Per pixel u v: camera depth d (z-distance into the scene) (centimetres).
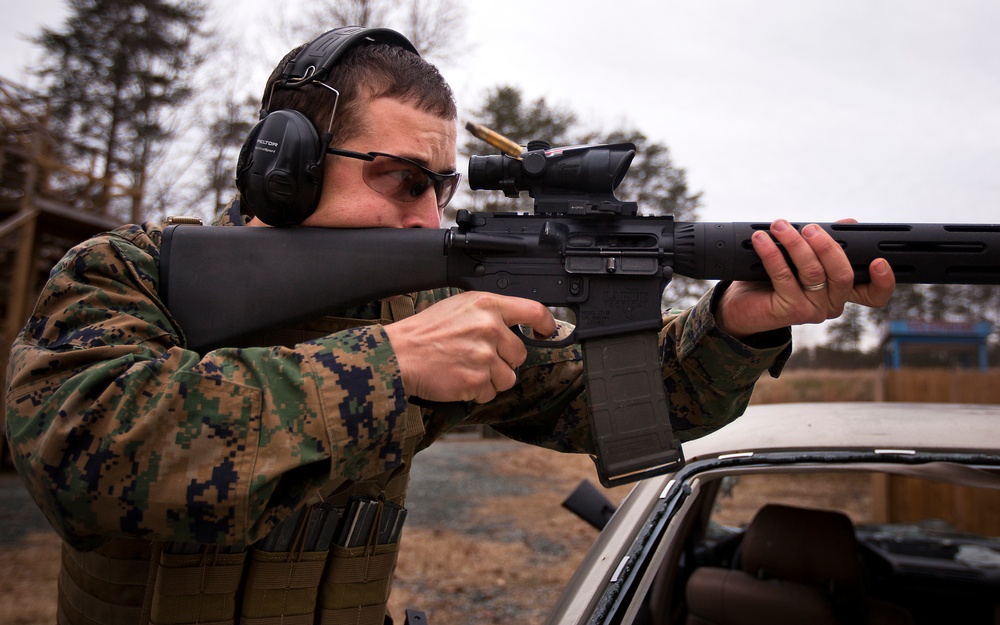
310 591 143
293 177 147
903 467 196
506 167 164
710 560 305
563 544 692
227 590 135
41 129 1162
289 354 121
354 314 168
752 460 208
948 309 3603
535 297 161
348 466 118
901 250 154
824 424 223
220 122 2072
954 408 236
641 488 209
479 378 131
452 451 1426
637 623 241
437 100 158
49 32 2427
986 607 286
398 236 155
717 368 164
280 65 160
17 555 589
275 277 149
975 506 374
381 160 152
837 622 235
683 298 941
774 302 152
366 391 118
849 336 3538
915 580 298
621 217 162
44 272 1495
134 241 147
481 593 550
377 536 150
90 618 138
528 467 1220
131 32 2377
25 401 115
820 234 144
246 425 113
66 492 107
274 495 116
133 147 2394
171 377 115
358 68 151
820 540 250
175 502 108
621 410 160
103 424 110
